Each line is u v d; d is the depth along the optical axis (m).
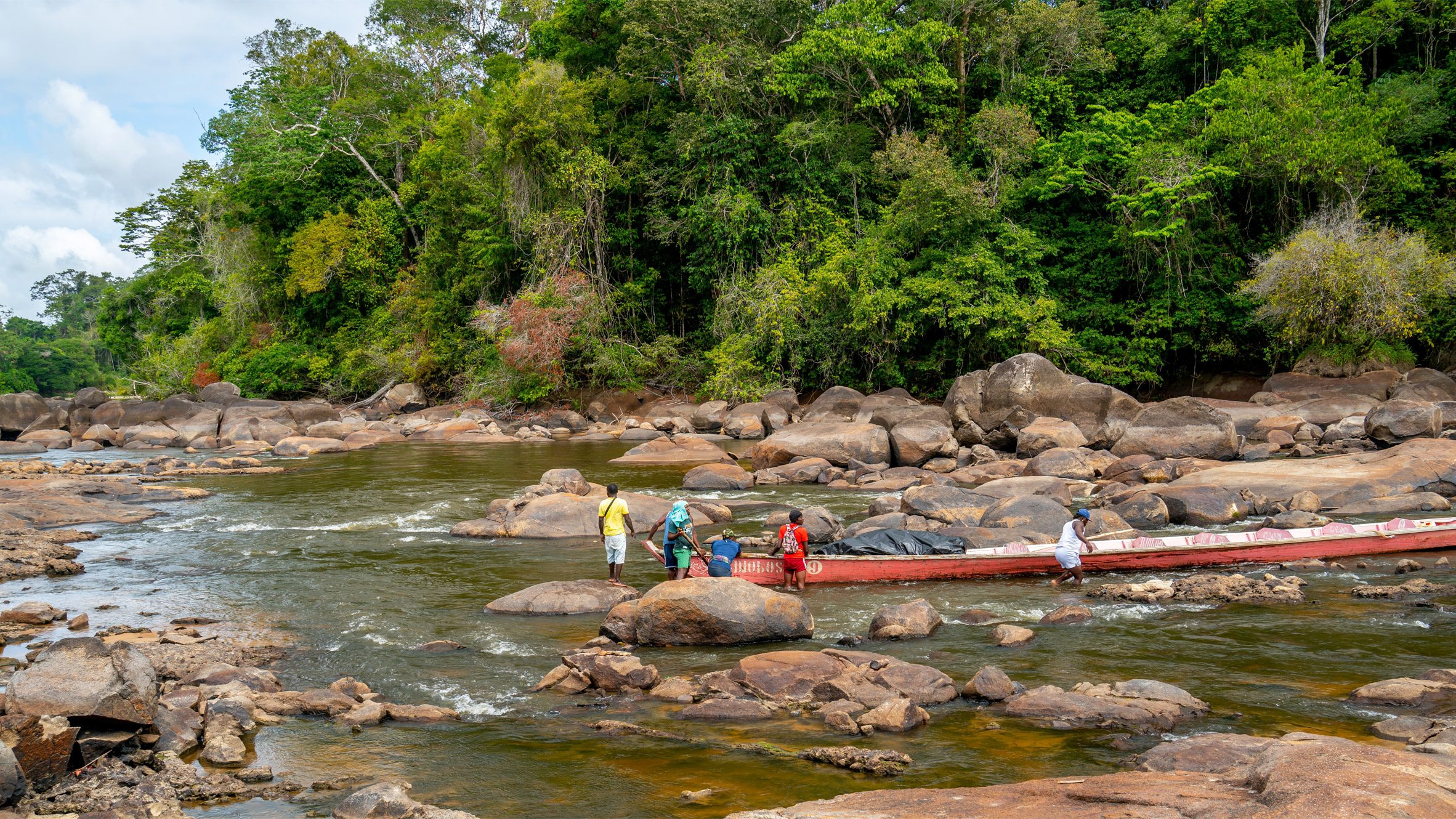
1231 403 29.36
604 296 43.00
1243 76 35.59
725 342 38.84
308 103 56.22
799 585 12.43
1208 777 5.12
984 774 6.14
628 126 45.12
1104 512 14.84
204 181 61.38
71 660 6.91
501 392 42.38
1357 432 24.81
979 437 27.42
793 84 40.41
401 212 53.25
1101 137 36.66
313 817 5.77
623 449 31.94
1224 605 11.02
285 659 9.45
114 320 65.19
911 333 36.28
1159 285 36.31
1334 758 4.73
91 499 20.73
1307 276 29.77
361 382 48.47
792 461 24.73
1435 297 30.28
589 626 10.66
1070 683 8.21
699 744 6.91
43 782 6.12
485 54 63.03
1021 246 36.25
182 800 6.03
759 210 39.72
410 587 12.71
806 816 4.91
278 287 53.78
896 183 39.97
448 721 7.58
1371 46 38.06
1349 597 11.26
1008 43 41.47
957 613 11.00
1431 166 34.69
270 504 20.61
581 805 5.88
